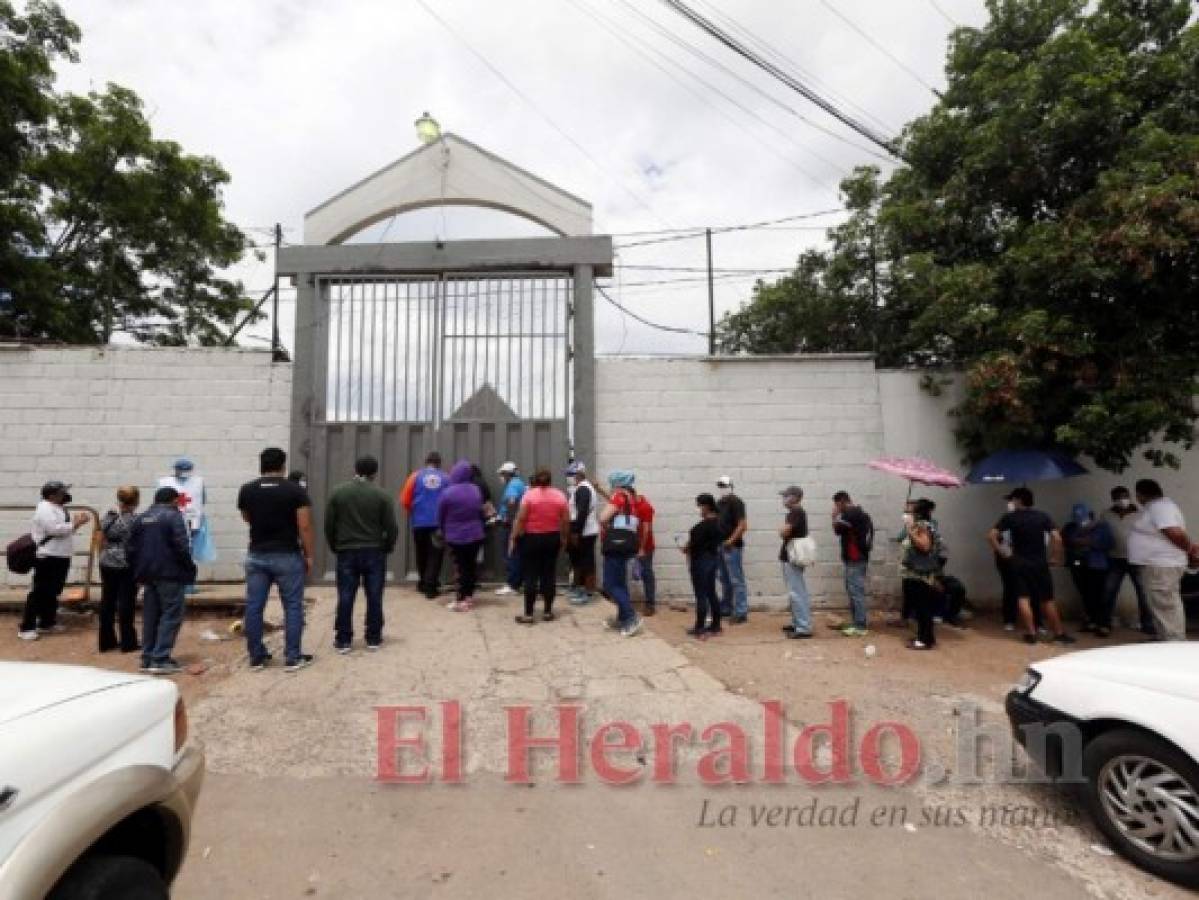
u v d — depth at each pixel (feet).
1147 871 10.97
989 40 32.17
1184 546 24.35
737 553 28.27
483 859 11.04
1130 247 24.81
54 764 6.31
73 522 25.50
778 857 11.22
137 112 54.03
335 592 28.30
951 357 32.78
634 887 10.34
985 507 30.76
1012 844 11.76
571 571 28.91
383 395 30.32
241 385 30.19
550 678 19.20
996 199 30.60
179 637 23.85
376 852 11.19
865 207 41.47
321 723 16.21
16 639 24.02
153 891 7.15
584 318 30.78
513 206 32.53
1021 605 25.99
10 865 5.57
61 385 29.81
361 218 32.40
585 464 30.04
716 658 22.74
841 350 48.14
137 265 59.77
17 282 43.96
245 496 19.93
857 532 26.48
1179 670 11.64
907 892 10.30
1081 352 26.14
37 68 43.70
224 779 13.65
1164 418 25.27
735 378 31.19
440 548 27.68
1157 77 27.66
